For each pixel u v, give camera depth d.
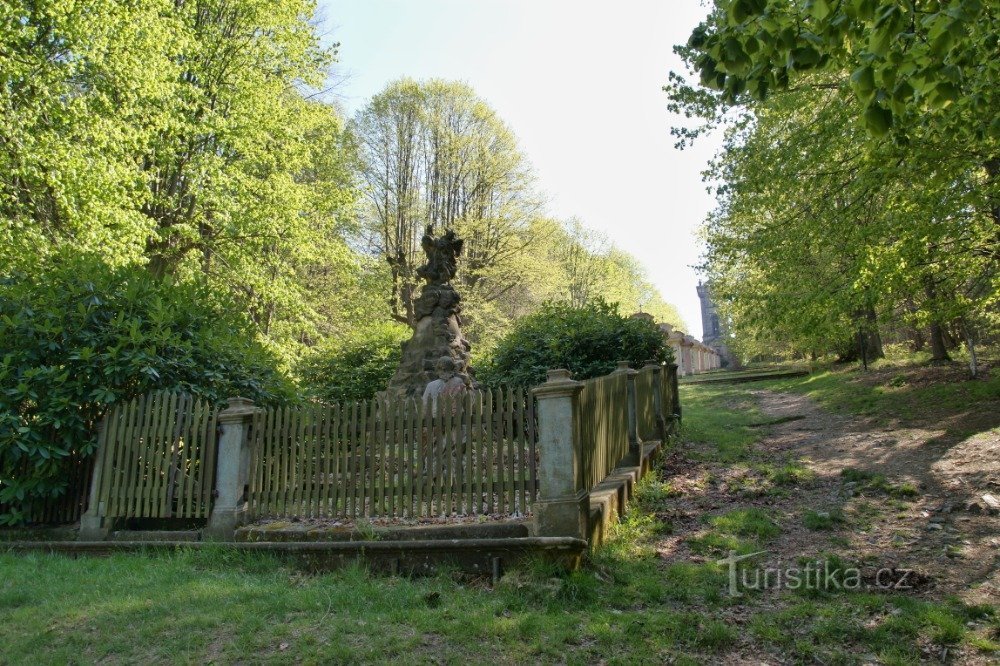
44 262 8.00
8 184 11.80
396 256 31.22
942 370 16.58
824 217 11.16
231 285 17.83
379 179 31.16
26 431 6.21
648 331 12.08
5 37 10.83
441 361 9.02
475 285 30.91
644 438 9.05
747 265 14.23
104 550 6.04
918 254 10.58
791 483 7.69
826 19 3.57
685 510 6.75
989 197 9.81
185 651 3.65
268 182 17.55
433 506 5.92
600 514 5.52
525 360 11.85
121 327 6.93
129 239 12.66
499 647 3.63
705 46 3.74
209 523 6.07
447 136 31.06
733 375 35.56
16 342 6.68
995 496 6.21
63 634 3.94
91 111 12.44
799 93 11.23
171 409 6.47
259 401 7.84
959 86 3.61
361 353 16.12
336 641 3.69
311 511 6.06
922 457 8.27
